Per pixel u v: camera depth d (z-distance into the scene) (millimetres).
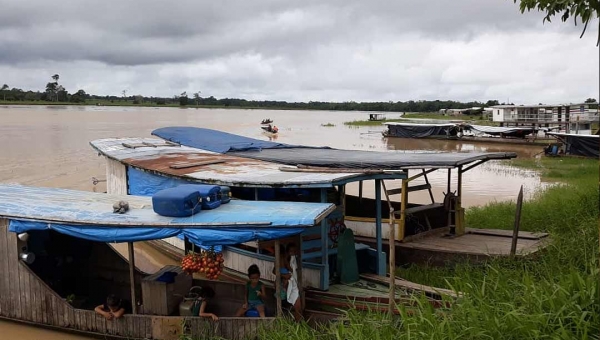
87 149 30203
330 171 10133
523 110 48875
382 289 8539
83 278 9961
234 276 10164
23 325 8633
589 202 12914
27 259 8602
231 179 9961
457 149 38312
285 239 8695
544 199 16031
